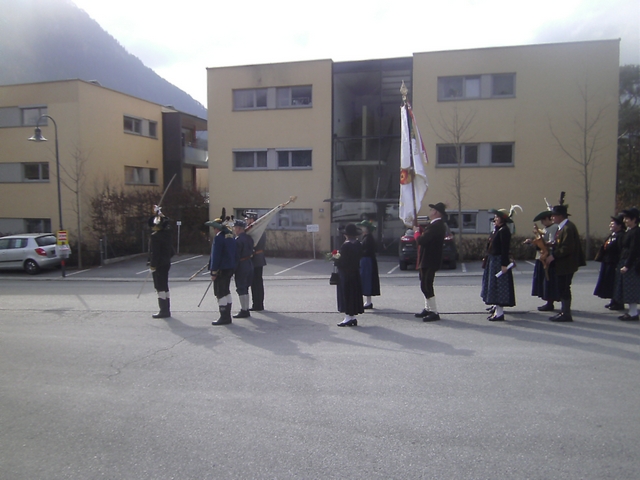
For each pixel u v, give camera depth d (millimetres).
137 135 31531
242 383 5898
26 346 7785
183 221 27125
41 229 28125
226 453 4270
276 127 25391
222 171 26109
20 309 11359
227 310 9047
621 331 7750
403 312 9664
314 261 23125
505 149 22750
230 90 25812
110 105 29250
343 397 5379
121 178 30172
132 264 24125
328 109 24750
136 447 4434
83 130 27219
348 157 25625
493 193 22812
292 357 6840
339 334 8062
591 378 5750
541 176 22328
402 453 4176
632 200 34969
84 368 6629
